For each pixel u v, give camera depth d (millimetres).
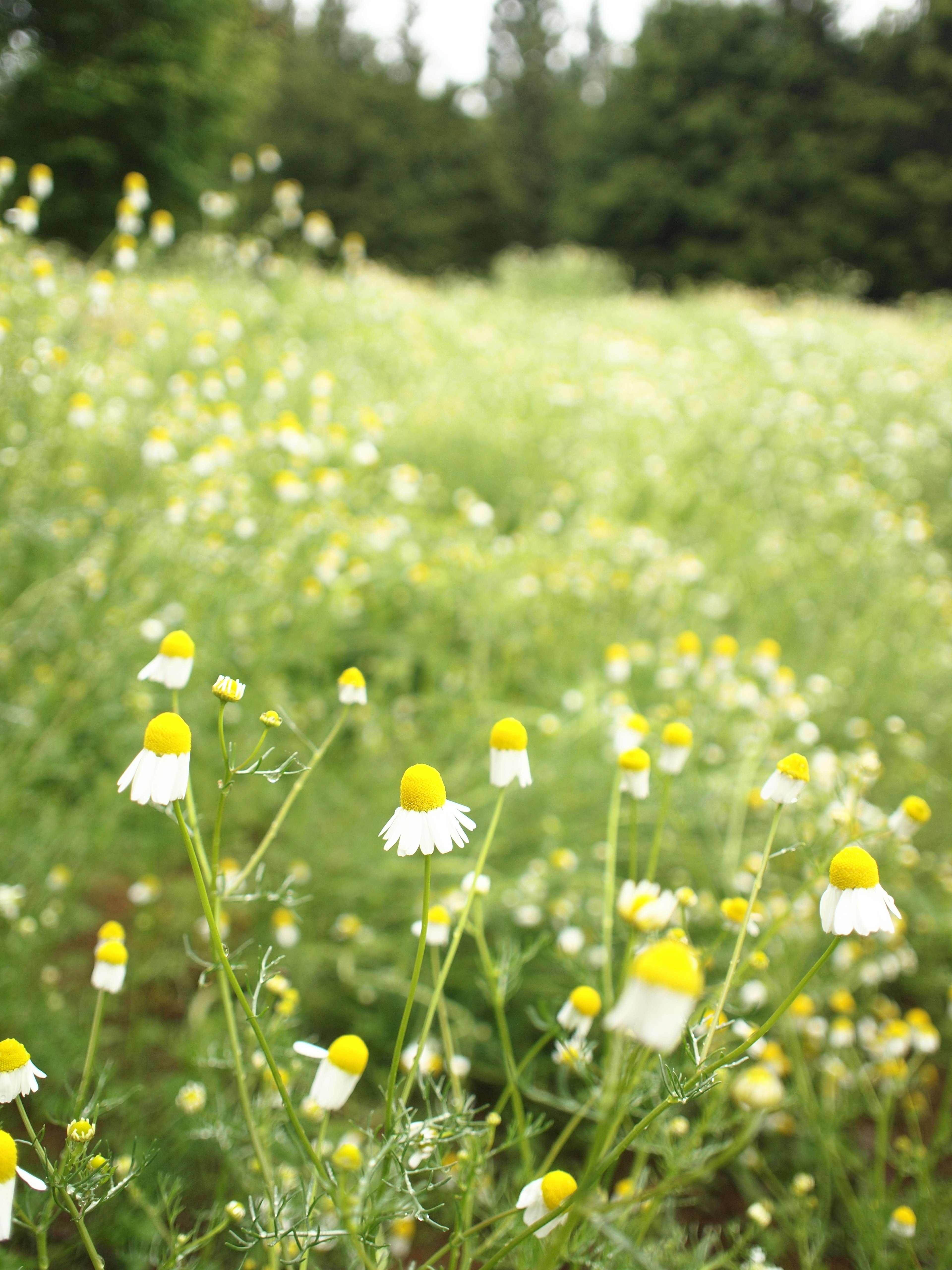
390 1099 1295
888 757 4070
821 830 2643
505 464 6699
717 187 28172
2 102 14234
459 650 4734
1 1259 1713
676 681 4102
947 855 3387
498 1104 1687
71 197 14461
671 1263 1701
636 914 1596
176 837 3201
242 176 7227
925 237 25781
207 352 4992
